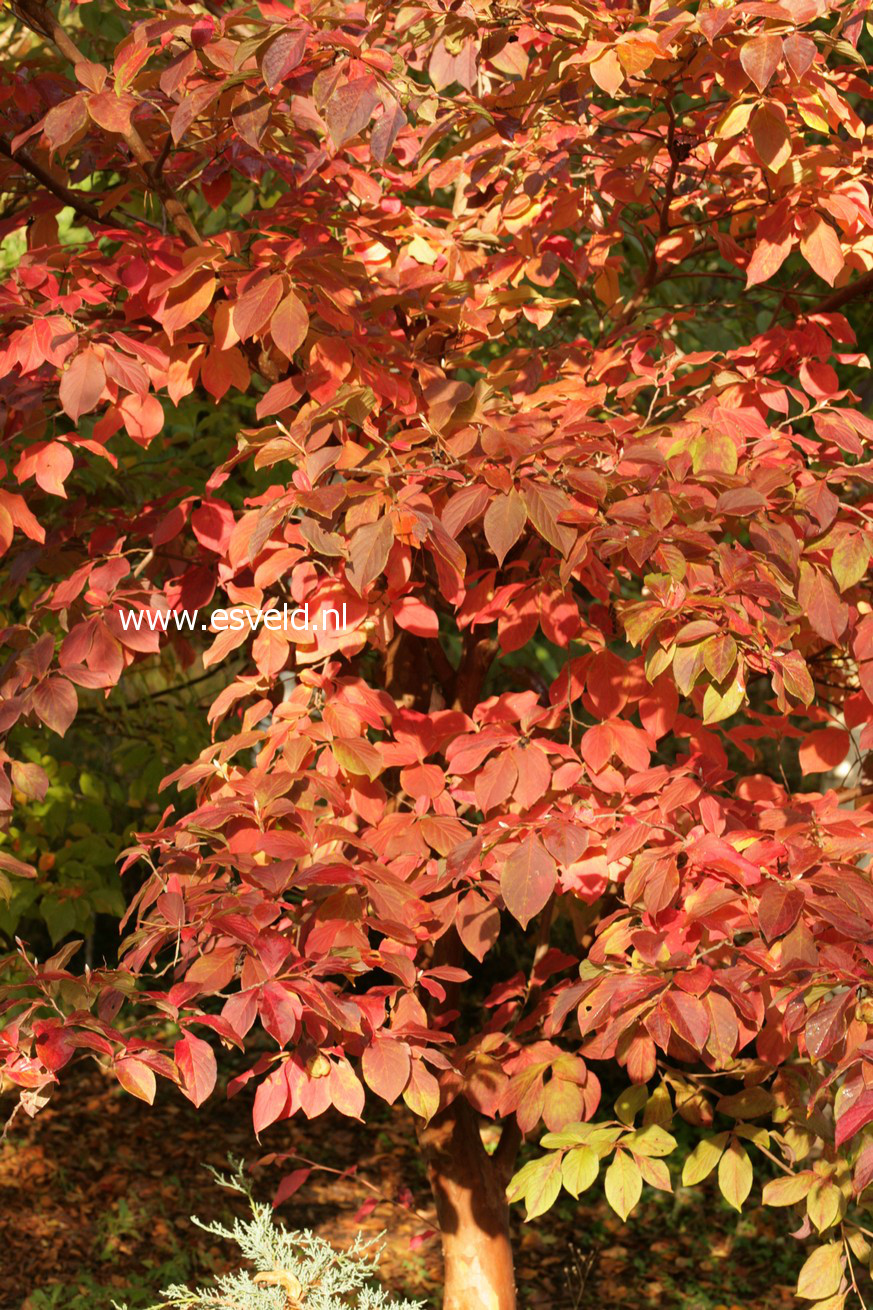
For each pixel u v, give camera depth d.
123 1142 6.83
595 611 2.67
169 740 4.11
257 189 3.96
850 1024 1.97
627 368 2.99
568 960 2.81
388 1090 2.02
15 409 2.48
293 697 2.41
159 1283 5.40
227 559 2.45
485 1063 2.48
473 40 2.50
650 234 3.81
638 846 2.11
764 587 1.91
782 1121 2.34
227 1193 6.35
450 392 2.28
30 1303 5.11
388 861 2.29
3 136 2.46
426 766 2.37
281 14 2.38
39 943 8.07
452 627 4.22
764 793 2.49
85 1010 1.88
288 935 2.25
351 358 2.35
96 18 3.74
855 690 2.97
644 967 2.08
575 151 2.94
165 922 2.20
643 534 1.95
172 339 2.24
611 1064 6.85
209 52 2.11
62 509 3.13
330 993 1.89
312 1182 6.55
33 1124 6.95
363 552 1.96
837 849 2.08
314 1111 2.03
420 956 3.04
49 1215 5.96
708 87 2.59
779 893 1.88
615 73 2.26
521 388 2.85
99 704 4.23
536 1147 6.58
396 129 1.98
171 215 2.51
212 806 2.18
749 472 2.27
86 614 2.62
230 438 4.09
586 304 3.96
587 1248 5.97
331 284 2.26
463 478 2.08
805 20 2.04
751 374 2.56
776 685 1.98
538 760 2.17
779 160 2.26
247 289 2.20
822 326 2.84
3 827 2.44
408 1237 5.94
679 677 1.90
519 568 2.75
